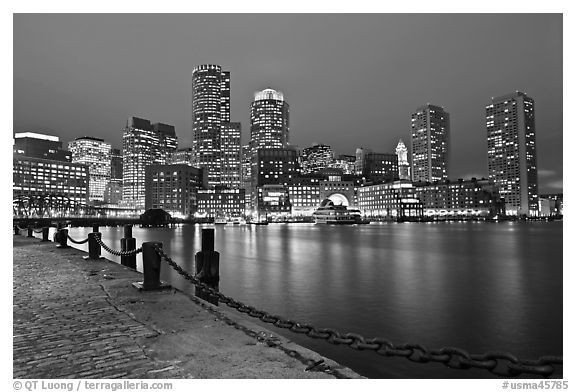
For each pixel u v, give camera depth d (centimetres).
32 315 754
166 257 900
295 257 4694
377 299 2203
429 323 1731
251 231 13975
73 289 993
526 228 14988
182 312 753
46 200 18700
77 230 15550
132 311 767
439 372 1097
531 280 2961
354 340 476
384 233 11738
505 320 1786
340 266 3781
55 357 541
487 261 4288
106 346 578
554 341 1504
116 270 1310
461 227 16538
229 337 596
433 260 4353
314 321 1747
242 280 2878
